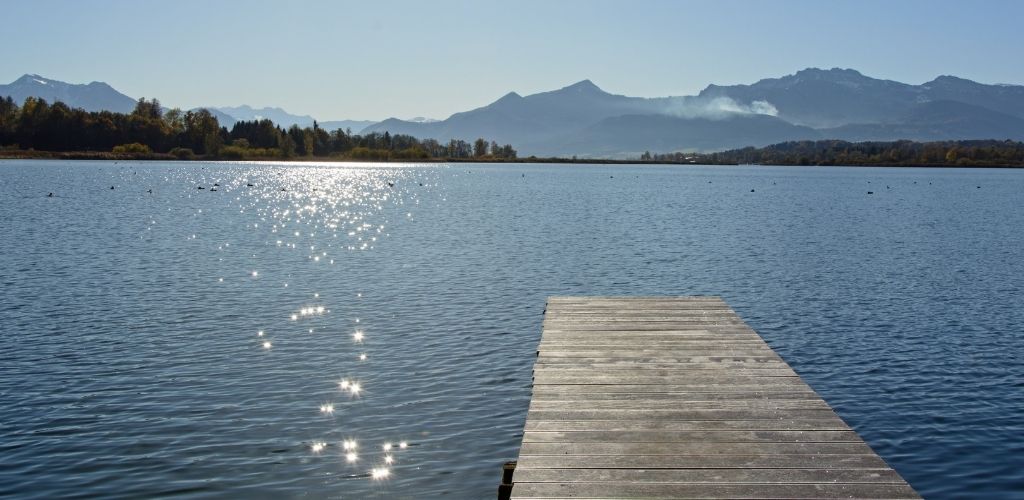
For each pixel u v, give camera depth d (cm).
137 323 2217
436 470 1275
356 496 1182
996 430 1473
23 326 2158
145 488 1190
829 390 1709
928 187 12625
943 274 3347
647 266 3469
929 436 1446
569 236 4659
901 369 1870
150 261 3416
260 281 2947
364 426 1453
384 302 2572
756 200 8762
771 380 1299
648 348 1532
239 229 4888
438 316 2367
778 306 2614
